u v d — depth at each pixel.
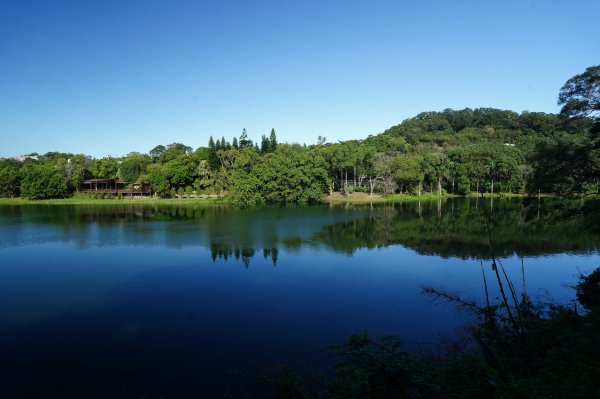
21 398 13.18
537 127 126.50
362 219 54.44
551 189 23.50
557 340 9.64
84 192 101.38
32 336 17.86
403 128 174.00
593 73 21.73
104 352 16.30
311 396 10.39
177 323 19.11
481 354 9.48
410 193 91.88
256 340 17.09
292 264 29.98
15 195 101.19
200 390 13.30
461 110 183.12
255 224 50.19
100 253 34.12
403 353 6.90
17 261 31.53
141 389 13.50
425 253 33.47
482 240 38.56
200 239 40.06
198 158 102.69
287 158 80.44
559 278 25.83
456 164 87.69
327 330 18.00
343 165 84.19
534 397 6.14
